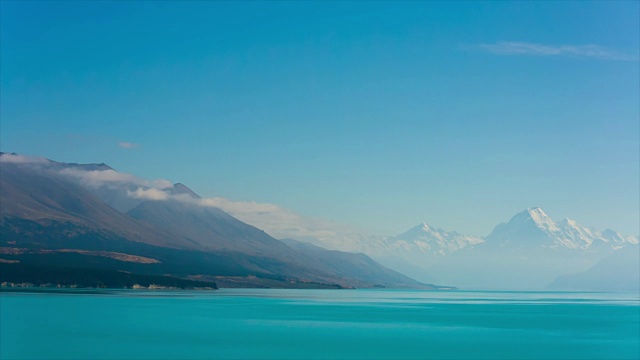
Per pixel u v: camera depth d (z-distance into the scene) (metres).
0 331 145.75
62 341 130.12
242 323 175.88
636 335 156.50
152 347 123.69
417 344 134.75
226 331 153.75
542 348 131.62
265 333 151.12
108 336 139.25
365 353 121.06
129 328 155.38
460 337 149.25
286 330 159.00
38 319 173.00
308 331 157.38
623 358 120.31
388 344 134.12
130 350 119.56
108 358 110.88
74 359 109.81
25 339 133.00
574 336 154.00
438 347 130.88
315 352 121.31
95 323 165.38
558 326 182.62
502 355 121.94
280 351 121.88
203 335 144.12
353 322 186.88
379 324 181.75
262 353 119.06
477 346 133.38
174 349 121.69
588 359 118.81
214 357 113.62
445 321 198.25
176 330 153.12
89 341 130.75
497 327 177.25
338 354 119.44
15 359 109.62
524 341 143.00
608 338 150.12
